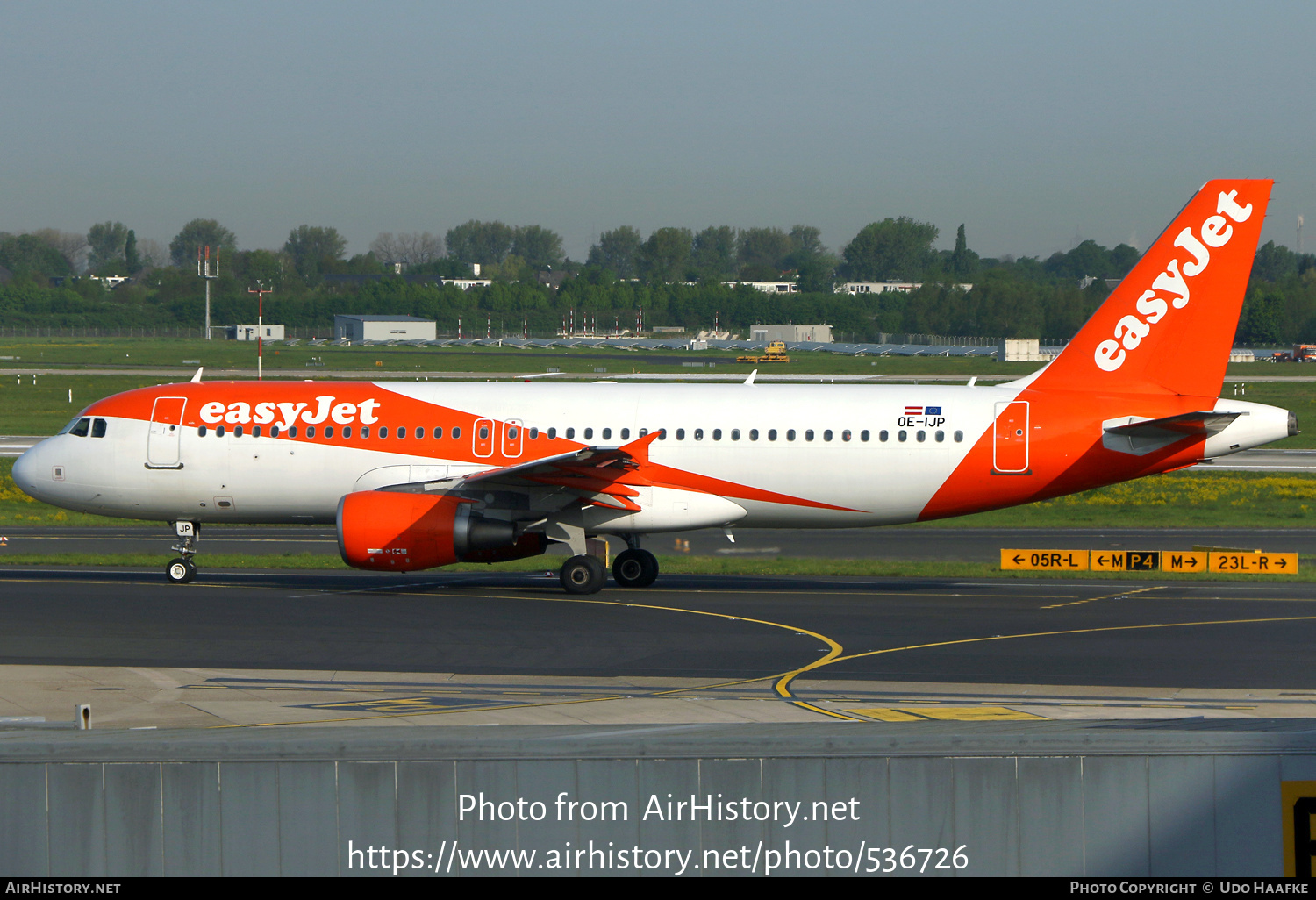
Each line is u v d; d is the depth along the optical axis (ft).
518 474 313.73
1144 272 329.31
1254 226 323.78
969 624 285.23
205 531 468.34
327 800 87.92
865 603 316.60
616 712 198.70
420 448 340.80
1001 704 204.95
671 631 274.98
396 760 88.07
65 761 86.58
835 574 373.40
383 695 210.79
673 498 336.29
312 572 370.32
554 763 88.58
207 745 87.71
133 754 87.04
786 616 295.48
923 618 292.40
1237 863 88.43
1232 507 547.49
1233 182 323.16
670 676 227.61
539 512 330.13
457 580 356.38
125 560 384.88
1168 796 88.38
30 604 299.99
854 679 225.35
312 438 342.64
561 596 327.06
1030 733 91.50
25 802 86.53
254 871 87.76
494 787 88.63
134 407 347.56
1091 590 340.59
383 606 305.12
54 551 413.18
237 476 343.05
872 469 334.24
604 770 88.63
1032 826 88.79
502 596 325.21
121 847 87.20
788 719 193.98
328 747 88.07
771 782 88.94
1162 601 320.70
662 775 89.04
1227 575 370.53
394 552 320.50
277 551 416.67
